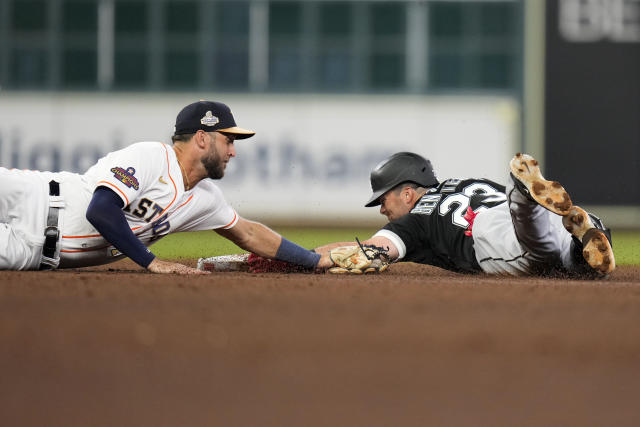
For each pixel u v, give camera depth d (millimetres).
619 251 31672
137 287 11938
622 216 52781
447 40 54062
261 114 54062
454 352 6695
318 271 15820
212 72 54094
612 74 52656
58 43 53750
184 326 7961
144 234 14500
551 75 53094
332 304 10062
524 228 13820
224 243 34594
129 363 6051
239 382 5402
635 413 4602
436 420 4453
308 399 4941
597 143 52938
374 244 15633
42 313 8852
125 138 54094
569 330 7922
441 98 54156
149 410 4605
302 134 53938
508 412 4629
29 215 14227
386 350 6746
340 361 6242
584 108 52938
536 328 8055
